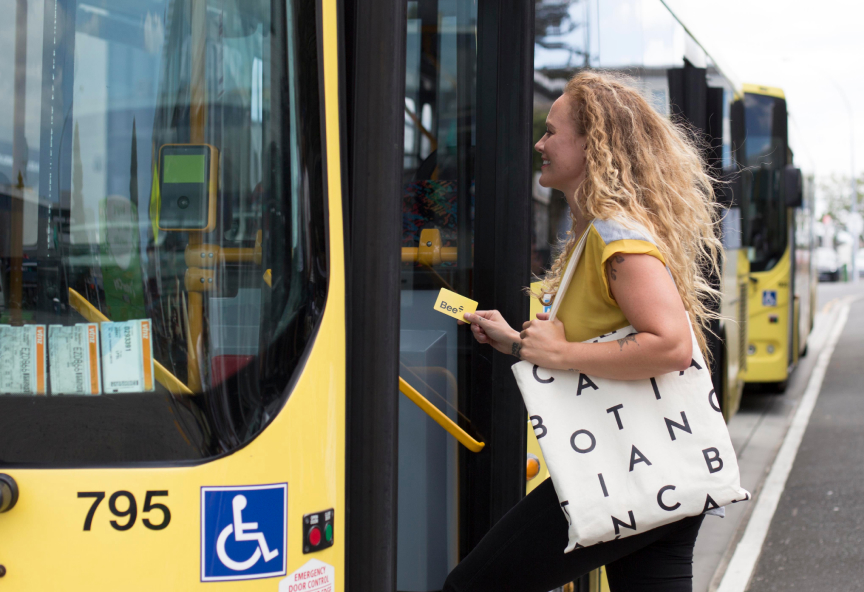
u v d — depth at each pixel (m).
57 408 1.73
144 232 1.77
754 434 8.75
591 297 2.01
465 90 2.63
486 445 2.58
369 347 1.78
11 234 1.75
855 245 47.44
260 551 1.70
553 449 1.95
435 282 2.65
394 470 1.80
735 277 7.30
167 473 1.67
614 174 1.98
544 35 2.85
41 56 1.77
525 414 2.59
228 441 1.72
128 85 1.78
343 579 1.80
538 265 2.86
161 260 1.77
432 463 2.68
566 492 1.92
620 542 2.02
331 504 1.78
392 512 1.80
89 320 1.75
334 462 1.79
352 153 2.00
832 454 7.78
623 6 3.77
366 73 1.77
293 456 1.74
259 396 1.75
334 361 1.80
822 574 4.90
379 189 1.77
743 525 5.84
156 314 1.76
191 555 1.66
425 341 2.64
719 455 1.93
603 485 1.92
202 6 1.79
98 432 1.72
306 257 1.81
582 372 1.98
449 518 2.65
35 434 1.71
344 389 1.81
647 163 2.03
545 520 2.09
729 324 6.75
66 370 1.73
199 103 1.79
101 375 1.74
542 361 2.01
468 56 2.63
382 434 1.79
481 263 2.59
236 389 1.75
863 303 30.22
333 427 1.79
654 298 1.90
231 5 1.80
